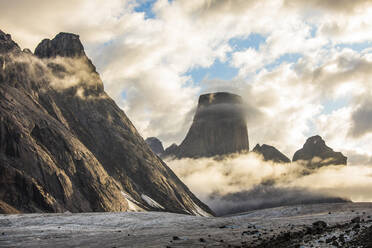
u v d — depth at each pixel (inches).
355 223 2883.9
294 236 2493.8
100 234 3179.1
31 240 2901.1
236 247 2253.9
